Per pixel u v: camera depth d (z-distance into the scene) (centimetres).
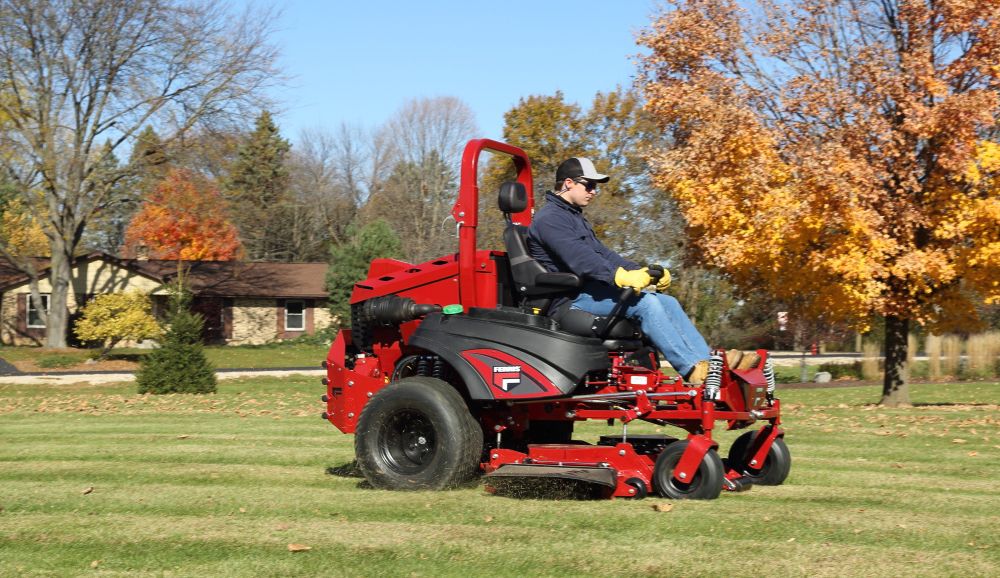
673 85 1866
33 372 3344
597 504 597
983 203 1507
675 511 572
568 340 626
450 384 684
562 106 3694
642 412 627
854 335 4725
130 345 4684
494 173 3797
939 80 1566
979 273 1564
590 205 3347
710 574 440
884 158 1606
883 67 1592
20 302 4656
